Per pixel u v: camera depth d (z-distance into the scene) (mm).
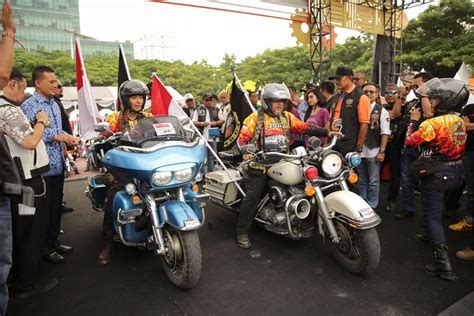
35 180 2961
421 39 20016
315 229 4004
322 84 5570
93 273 3428
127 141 3170
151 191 3000
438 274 3178
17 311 2812
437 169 3143
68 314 2762
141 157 2850
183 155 2936
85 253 3912
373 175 4801
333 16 10797
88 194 4270
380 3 11758
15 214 2842
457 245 3850
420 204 5293
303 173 3271
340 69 4469
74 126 11906
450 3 18922
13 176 2098
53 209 3688
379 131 4719
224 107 8125
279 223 3611
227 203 4406
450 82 3178
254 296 2949
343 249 3279
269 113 3941
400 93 5047
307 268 3414
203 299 2926
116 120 3795
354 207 3053
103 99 21578
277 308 2770
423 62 19156
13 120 2674
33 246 3004
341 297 2895
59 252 3910
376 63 12258
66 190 6902
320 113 5367
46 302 2932
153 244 3184
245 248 3898
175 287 3129
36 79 3496
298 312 2709
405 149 4617
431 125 3137
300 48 37312
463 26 19469
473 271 3277
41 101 3533
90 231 4633
